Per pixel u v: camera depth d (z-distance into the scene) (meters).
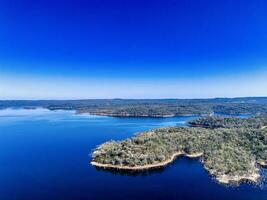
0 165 199.00
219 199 142.38
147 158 197.25
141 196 146.88
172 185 161.38
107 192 152.25
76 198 144.50
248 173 173.38
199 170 187.00
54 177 174.25
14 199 142.62
